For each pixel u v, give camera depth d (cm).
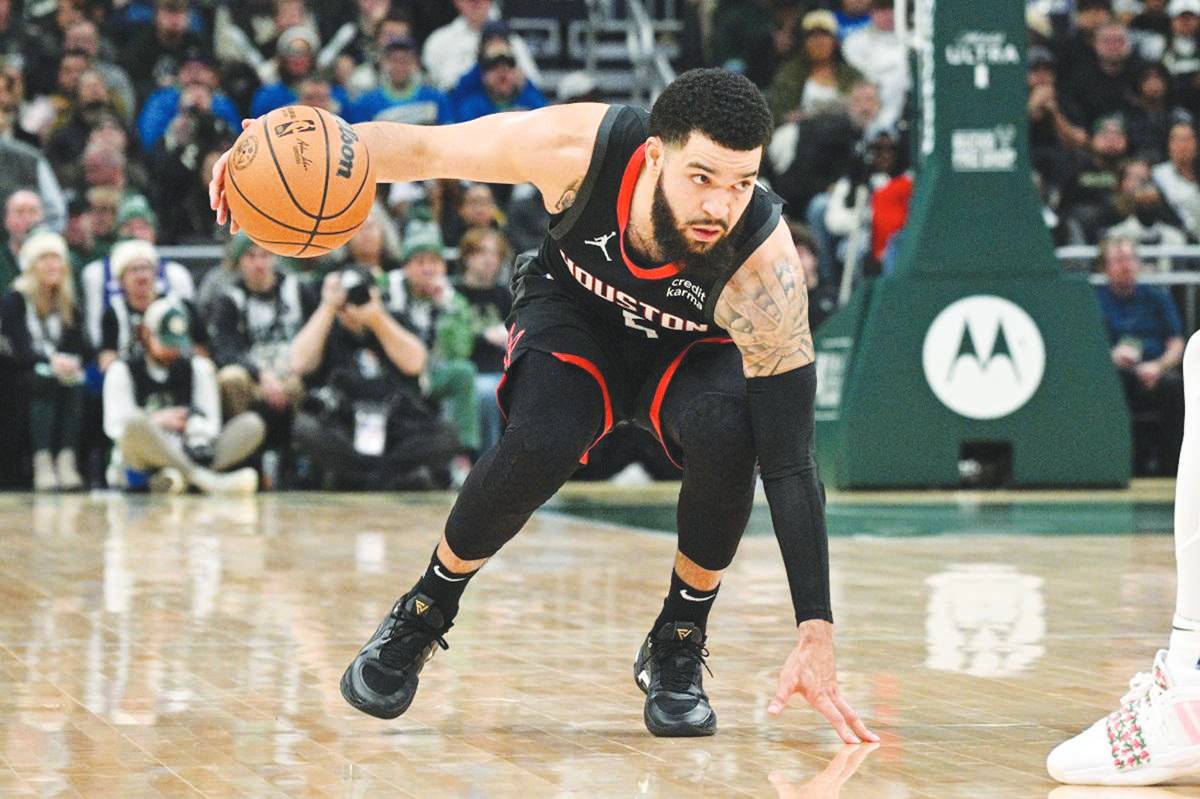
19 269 1254
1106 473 1177
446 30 1625
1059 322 1168
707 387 374
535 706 408
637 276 359
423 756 350
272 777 329
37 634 518
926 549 792
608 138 351
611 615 566
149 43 1520
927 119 1159
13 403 1186
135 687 428
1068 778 328
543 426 367
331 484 1198
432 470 1206
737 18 1712
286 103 1465
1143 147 1588
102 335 1183
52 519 945
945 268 1156
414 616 382
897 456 1157
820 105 1512
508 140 357
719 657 485
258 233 346
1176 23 1702
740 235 352
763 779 329
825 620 354
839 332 1202
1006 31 1148
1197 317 1320
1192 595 327
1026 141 1157
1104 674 455
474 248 1289
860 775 334
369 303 1177
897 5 1195
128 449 1152
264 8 1619
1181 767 321
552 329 379
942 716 397
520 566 712
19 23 1526
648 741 368
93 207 1257
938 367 1157
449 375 1225
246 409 1189
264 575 675
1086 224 1438
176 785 321
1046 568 712
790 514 357
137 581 654
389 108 1459
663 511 1006
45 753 351
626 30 1933
